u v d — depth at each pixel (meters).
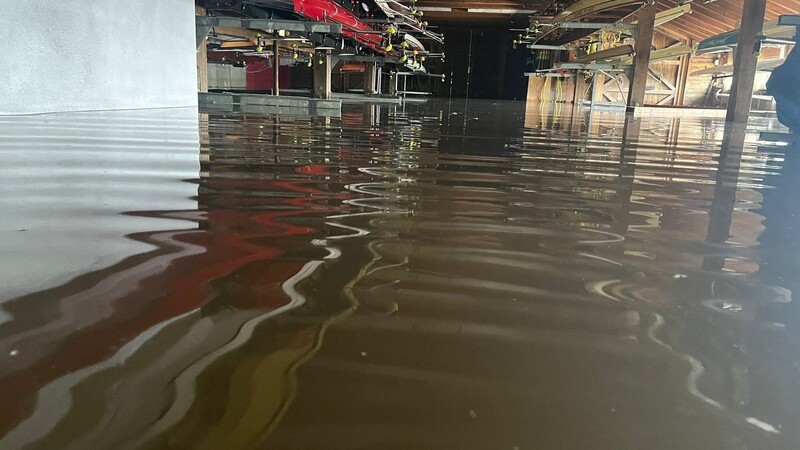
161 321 0.48
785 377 0.42
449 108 6.72
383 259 0.68
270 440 0.32
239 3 4.14
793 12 7.12
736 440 0.34
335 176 1.31
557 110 7.14
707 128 4.05
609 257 0.73
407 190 1.18
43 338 0.44
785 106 3.52
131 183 1.10
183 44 3.90
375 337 0.47
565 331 0.49
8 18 2.35
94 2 2.86
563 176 1.48
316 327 0.48
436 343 0.46
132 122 2.43
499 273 0.65
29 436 0.32
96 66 2.93
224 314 0.50
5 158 1.34
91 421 0.34
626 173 1.58
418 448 0.32
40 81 2.55
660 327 0.51
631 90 6.78
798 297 0.60
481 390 0.39
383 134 2.57
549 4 7.30
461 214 0.97
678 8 6.62
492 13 12.55
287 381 0.39
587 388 0.40
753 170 1.71
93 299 0.52
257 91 10.03
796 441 0.34
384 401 0.37
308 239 0.76
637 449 0.33
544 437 0.34
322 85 6.84
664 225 0.94
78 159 1.37
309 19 4.44
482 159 1.79
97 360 0.41
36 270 0.59
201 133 2.14
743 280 0.65
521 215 0.98
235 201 0.98
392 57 8.20
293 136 2.23
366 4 5.85
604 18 7.33
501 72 16.44
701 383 0.41
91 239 0.71
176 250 0.68
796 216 1.03
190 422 0.34
